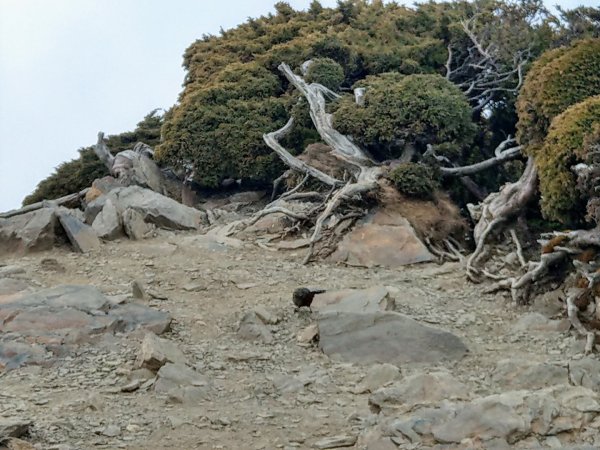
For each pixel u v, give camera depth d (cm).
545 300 1809
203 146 3170
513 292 1828
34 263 2170
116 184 3009
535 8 3431
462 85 3288
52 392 1352
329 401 1305
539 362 1384
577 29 3366
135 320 1647
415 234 2305
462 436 1048
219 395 1339
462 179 2775
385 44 3556
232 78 3447
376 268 2205
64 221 2334
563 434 1061
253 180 3272
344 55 3416
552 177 1942
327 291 1769
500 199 2167
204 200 3234
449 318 1742
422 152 2723
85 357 1506
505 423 1050
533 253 2106
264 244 2411
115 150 3719
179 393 1314
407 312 1764
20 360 1480
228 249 2353
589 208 1778
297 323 1692
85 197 2914
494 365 1458
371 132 2634
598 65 2136
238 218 2805
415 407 1140
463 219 2442
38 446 1099
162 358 1424
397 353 1505
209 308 1823
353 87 3030
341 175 2836
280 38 3891
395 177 2444
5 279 1900
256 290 1948
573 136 1908
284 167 3164
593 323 1591
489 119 3256
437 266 2217
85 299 1689
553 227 2159
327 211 2327
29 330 1584
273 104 3262
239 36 4047
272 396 1330
